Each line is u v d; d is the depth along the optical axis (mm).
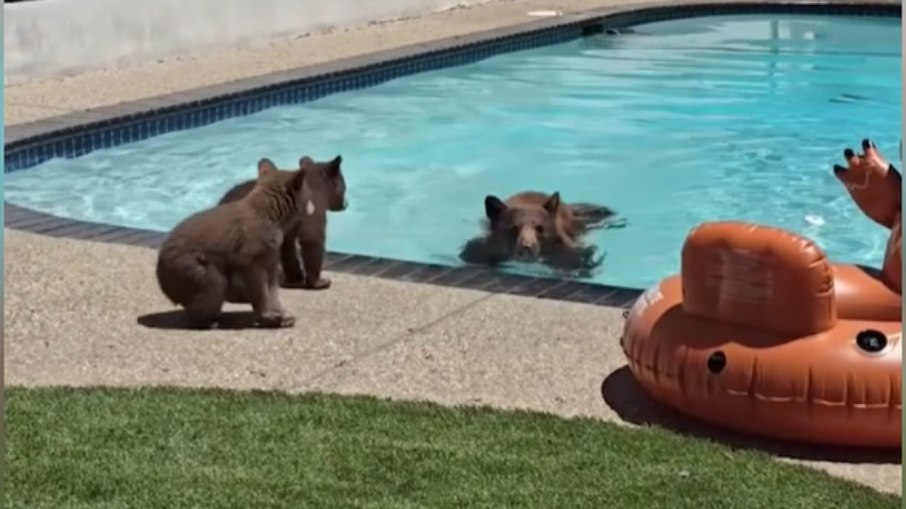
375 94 13586
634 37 18062
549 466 4238
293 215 5797
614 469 4227
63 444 4344
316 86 12930
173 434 4469
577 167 10820
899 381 4375
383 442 4426
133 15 13578
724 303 4613
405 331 5754
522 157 11125
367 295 6320
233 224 5691
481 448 4391
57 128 10133
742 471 4242
